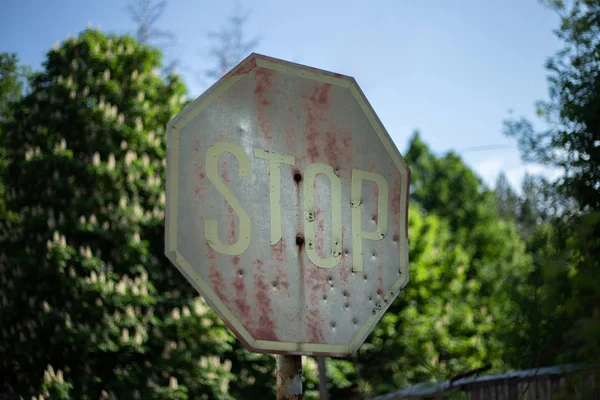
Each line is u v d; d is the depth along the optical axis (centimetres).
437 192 4697
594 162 722
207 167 264
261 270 265
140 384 1962
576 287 275
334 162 294
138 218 2084
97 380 1888
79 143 2172
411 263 2892
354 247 289
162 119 2334
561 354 296
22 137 2172
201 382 1986
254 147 277
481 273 3216
